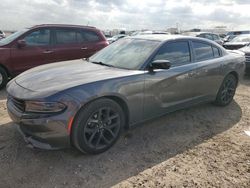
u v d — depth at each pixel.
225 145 3.83
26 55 6.77
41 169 3.07
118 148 3.61
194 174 3.09
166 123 4.53
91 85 3.19
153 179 2.97
